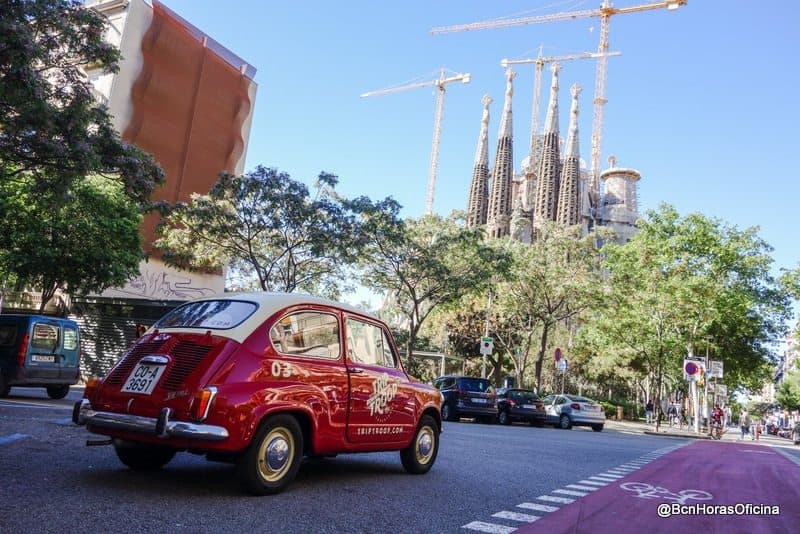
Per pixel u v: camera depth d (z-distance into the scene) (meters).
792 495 8.20
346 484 6.41
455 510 5.56
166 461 6.29
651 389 56.34
